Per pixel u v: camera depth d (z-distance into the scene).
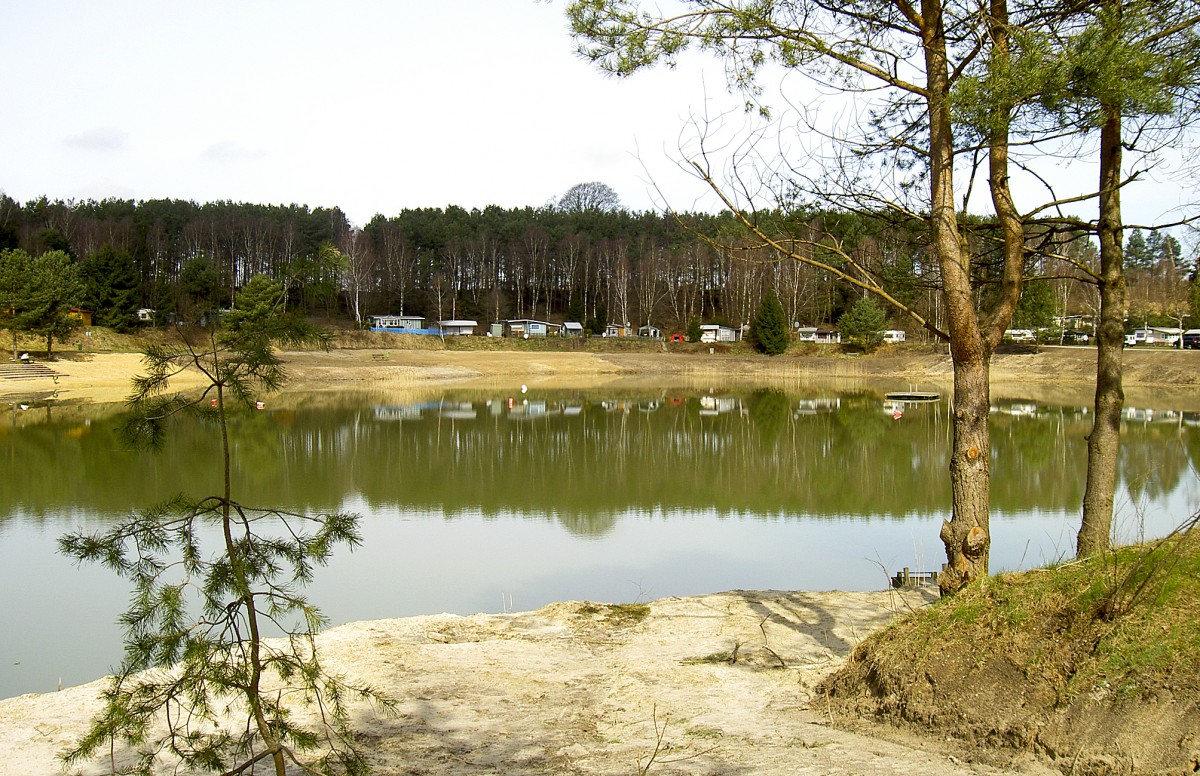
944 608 5.92
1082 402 44.56
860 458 26.03
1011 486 20.30
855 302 77.88
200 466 23.59
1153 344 73.50
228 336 4.20
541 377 69.00
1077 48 6.22
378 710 6.45
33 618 11.11
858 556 14.52
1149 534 11.98
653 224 115.56
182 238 97.94
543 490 20.73
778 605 9.91
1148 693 4.37
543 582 12.94
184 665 4.07
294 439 29.78
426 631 8.98
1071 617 5.10
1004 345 69.44
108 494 19.42
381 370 64.25
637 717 6.14
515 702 6.61
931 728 5.15
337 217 118.75
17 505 18.16
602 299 105.69
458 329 92.56
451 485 21.30
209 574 4.02
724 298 100.06
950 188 6.92
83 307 64.00
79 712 6.65
